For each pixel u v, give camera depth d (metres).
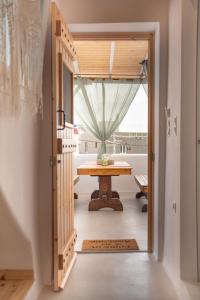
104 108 6.73
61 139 2.44
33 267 2.28
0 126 1.68
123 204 5.65
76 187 6.70
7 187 1.79
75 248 3.34
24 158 2.12
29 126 2.23
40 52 1.86
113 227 4.20
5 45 1.36
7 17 1.37
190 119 2.35
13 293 2.05
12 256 2.24
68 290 2.41
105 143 6.75
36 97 1.80
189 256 2.34
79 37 3.15
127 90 6.73
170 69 2.75
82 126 6.84
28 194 2.21
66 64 2.81
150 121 3.18
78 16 2.85
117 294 2.34
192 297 2.05
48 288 2.46
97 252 3.24
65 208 2.71
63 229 2.61
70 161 2.98
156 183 3.06
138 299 2.26
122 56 5.64
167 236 2.80
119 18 2.84
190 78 2.35
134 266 2.87
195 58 2.34
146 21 2.85
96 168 4.89
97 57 5.70
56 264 2.38
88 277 2.64
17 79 1.46
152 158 3.19
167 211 2.82
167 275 2.67
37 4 1.77
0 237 2.11
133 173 6.72
